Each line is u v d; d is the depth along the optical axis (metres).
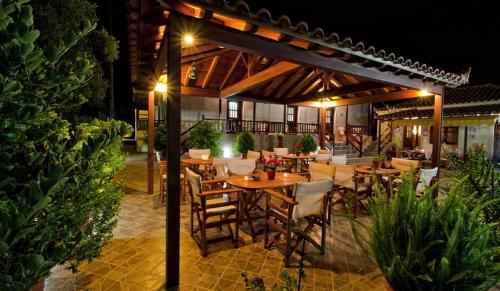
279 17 2.74
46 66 1.04
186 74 7.16
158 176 8.71
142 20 2.78
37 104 1.12
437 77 4.86
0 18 0.85
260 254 3.40
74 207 1.68
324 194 3.39
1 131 0.95
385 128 16.56
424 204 1.69
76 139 1.41
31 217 0.89
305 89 9.12
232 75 7.52
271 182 4.00
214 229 4.21
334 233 4.13
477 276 1.45
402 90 6.67
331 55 3.67
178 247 2.70
